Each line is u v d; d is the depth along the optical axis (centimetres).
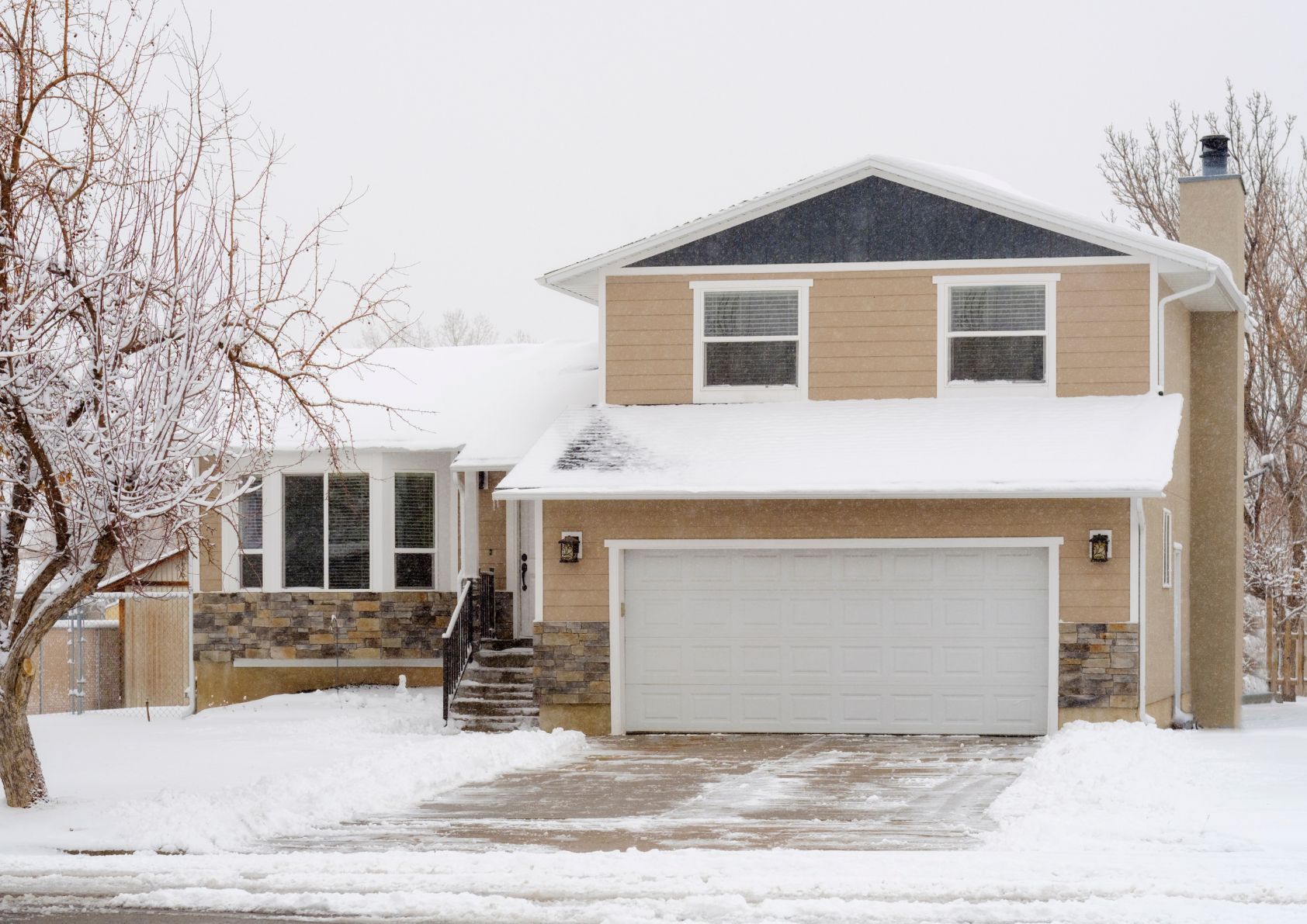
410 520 2566
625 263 2172
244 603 2584
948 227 2083
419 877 1051
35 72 1334
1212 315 2428
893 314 2094
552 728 2050
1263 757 1564
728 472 1981
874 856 1098
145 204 1316
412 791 1491
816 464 1970
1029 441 1950
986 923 893
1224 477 2408
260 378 1546
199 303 1317
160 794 1423
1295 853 1087
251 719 2306
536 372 2675
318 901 989
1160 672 2069
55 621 1366
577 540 2053
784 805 1388
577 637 2052
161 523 1515
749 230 2138
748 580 2027
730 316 2145
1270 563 3453
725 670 2028
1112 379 2038
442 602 2555
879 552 1994
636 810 1372
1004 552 1956
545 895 988
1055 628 1928
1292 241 3741
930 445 1977
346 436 2520
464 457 2306
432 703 2420
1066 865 1052
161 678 2803
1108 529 1919
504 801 1435
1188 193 2520
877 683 1989
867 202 2106
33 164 1323
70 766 1714
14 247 1298
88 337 1308
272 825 1302
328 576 2566
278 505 2578
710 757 1756
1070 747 1647
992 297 2073
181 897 1014
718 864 1071
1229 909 903
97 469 1267
